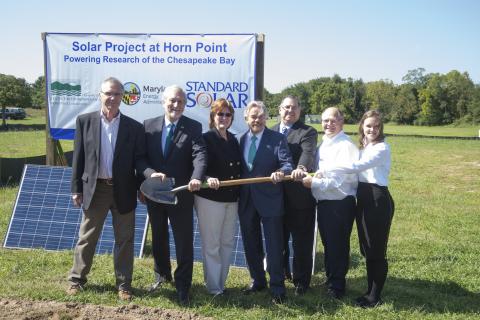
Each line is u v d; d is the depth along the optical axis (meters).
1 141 25.31
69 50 6.86
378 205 4.51
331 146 4.82
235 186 4.79
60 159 7.44
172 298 4.79
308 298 4.88
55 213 6.61
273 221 4.73
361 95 94.88
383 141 4.62
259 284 4.98
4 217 7.86
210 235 4.80
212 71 6.59
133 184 4.75
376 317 4.43
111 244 6.29
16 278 5.19
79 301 4.64
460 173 17.02
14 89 40.28
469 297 5.06
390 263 6.13
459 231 7.99
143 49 6.70
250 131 4.84
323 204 4.81
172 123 4.69
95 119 4.65
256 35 6.48
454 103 86.44
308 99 99.62
